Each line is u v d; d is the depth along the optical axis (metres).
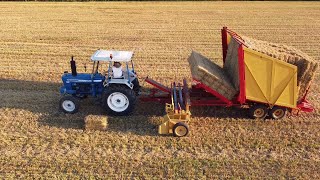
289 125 10.60
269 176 8.38
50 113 11.02
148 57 16.72
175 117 9.88
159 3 34.03
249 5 34.00
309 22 26.02
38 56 16.69
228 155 9.12
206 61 11.39
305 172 8.53
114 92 10.45
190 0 36.53
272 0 37.91
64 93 11.46
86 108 11.36
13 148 9.24
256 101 10.40
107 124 10.38
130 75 11.06
